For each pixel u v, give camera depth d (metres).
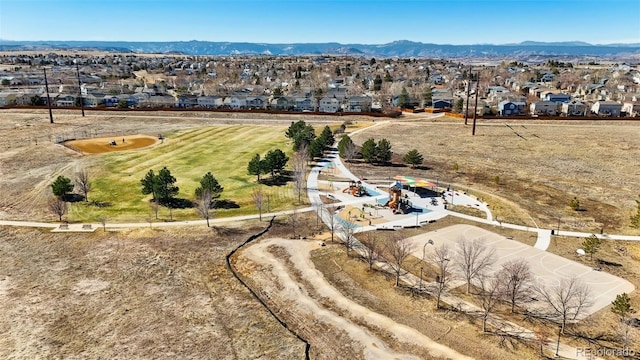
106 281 42.72
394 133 112.00
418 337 34.78
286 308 39.12
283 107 150.25
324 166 82.31
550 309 38.31
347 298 40.28
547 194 67.56
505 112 140.50
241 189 68.44
